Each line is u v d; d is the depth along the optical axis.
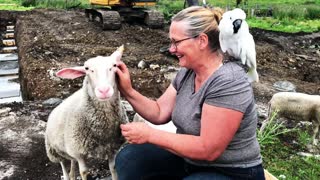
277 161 2.02
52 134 1.56
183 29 1.00
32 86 3.64
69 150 1.48
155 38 5.39
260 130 2.21
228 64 1.01
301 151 2.18
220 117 0.98
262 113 2.75
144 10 6.39
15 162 2.09
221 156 1.04
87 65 1.27
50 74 3.71
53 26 6.32
